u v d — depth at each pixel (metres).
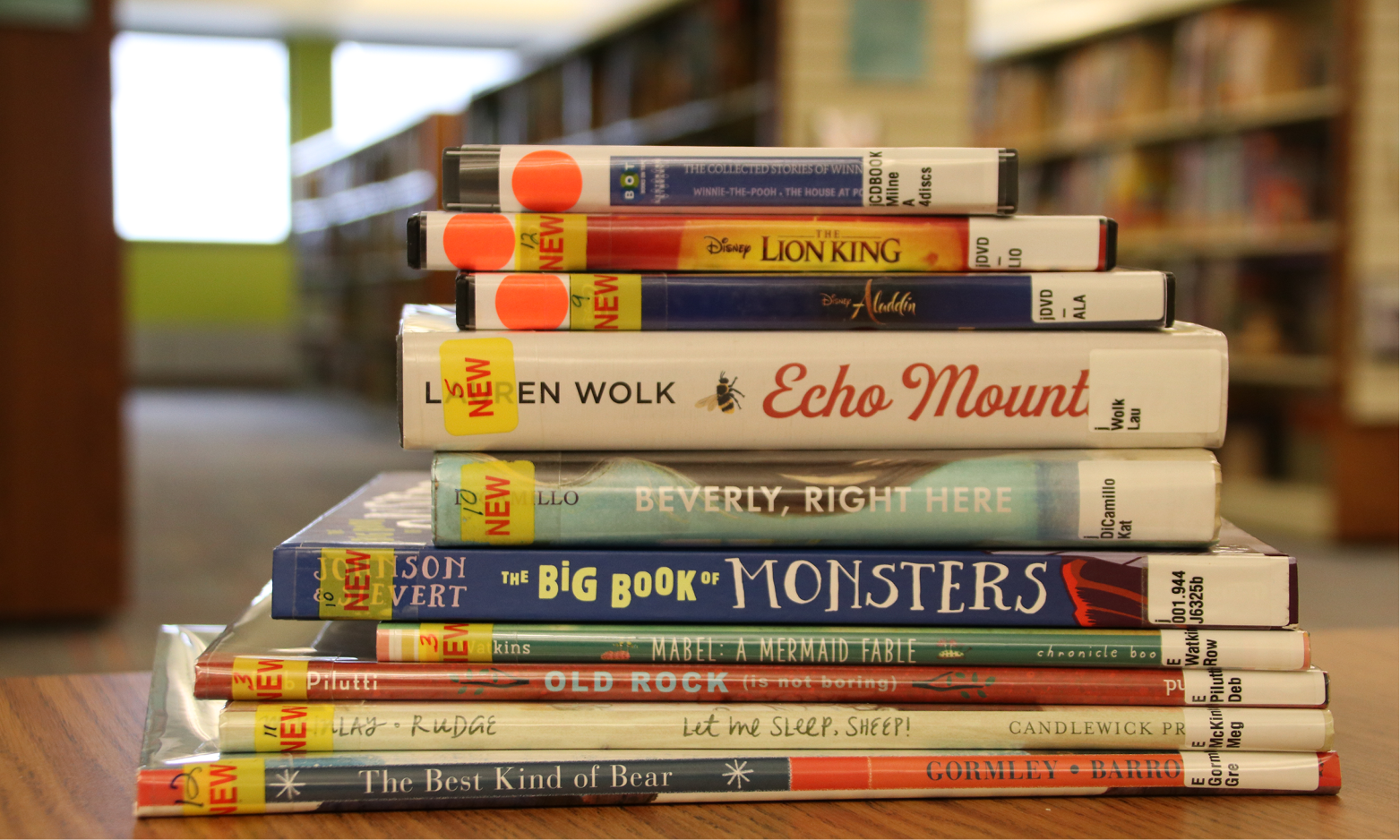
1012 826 0.53
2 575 2.95
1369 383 3.83
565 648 0.56
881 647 0.57
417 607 0.56
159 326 11.30
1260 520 4.17
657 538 0.57
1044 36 4.88
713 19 3.99
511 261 0.57
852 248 0.58
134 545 4.00
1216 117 4.09
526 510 0.56
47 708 0.69
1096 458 0.58
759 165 0.58
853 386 0.57
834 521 0.57
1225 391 0.57
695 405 0.57
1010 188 0.58
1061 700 0.57
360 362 9.03
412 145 7.04
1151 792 0.56
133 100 11.07
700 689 0.56
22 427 2.94
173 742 0.56
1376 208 3.77
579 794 0.55
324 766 0.54
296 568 0.56
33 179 2.89
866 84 3.79
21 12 2.83
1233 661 0.56
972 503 0.57
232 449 6.87
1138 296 0.58
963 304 0.58
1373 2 3.69
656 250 0.58
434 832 0.52
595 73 4.89
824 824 0.53
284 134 11.50
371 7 10.60
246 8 10.54
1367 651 0.82
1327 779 0.56
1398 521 3.90
